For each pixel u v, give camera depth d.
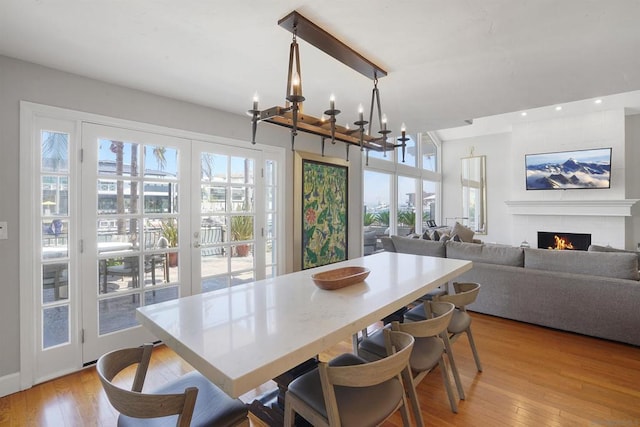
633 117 6.18
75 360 2.48
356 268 2.29
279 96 3.02
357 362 1.56
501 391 2.15
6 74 2.17
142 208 2.85
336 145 4.91
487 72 2.49
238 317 1.40
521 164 7.09
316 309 1.50
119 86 2.71
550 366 2.46
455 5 1.66
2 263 2.16
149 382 2.33
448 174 8.55
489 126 7.46
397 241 4.23
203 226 3.28
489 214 7.97
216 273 3.39
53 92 2.37
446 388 1.95
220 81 2.65
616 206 5.98
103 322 2.63
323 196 4.62
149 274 2.90
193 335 1.21
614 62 2.33
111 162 2.67
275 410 1.75
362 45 2.06
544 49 2.13
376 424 1.21
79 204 2.49
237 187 3.58
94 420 1.92
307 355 1.12
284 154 4.07
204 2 1.62
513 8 1.68
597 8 1.68
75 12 1.69
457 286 2.47
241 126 3.60
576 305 2.98
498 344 2.86
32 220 2.28
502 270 3.39
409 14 1.73
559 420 1.86
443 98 3.09
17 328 2.21
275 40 2.00
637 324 2.69
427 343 1.87
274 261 4.00
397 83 2.71
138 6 1.65
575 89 2.86
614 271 2.85
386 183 6.40
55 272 2.42
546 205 6.69
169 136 3.02
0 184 2.14
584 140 6.39
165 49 2.11
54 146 2.40
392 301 1.61
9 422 1.90
